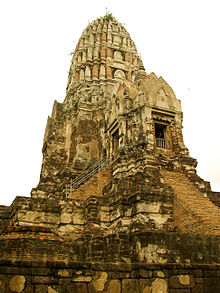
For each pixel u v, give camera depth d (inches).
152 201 643.5
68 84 1753.2
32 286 276.5
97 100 1400.1
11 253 551.5
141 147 845.2
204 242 498.9
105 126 1128.8
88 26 1818.4
